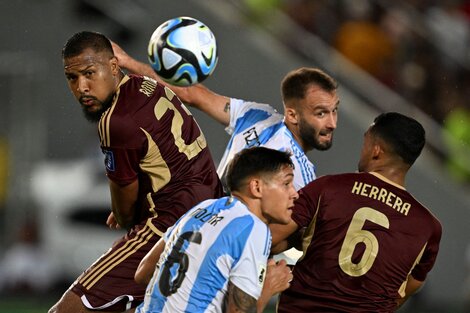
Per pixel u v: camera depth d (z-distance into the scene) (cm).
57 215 6059
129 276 2411
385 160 2286
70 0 6141
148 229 2427
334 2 6209
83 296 2406
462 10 6272
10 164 6247
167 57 2375
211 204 2148
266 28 6150
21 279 5834
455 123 5975
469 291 5359
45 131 6272
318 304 2245
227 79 5975
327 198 2245
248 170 2116
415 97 6056
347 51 6106
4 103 6241
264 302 2152
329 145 2575
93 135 6303
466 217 5844
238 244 2066
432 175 5869
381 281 2233
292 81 2561
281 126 2605
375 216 2236
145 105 2398
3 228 6194
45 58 6216
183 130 2456
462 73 6081
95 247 5953
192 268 2081
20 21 6209
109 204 6016
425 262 2317
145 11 5984
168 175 2427
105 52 2378
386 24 6147
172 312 2092
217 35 5969
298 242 2316
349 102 5966
